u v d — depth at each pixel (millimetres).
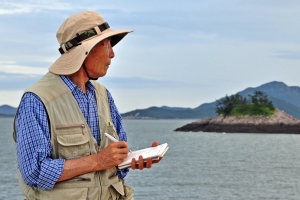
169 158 43000
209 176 29391
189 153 50156
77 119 3018
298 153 53531
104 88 3395
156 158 2996
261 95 123250
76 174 2908
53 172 2830
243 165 37719
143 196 21578
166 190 23234
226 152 52875
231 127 117938
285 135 105375
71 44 3084
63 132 2959
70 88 3064
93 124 3121
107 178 3059
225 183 26359
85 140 3000
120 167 3055
